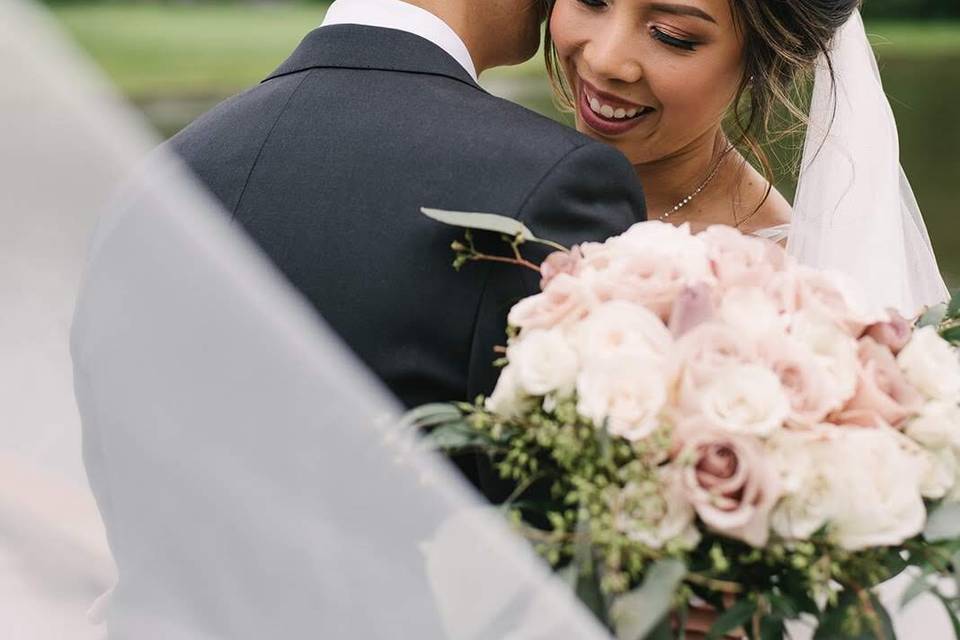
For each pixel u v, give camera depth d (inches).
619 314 56.8
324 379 46.8
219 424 44.2
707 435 53.6
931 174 410.3
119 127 42.8
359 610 44.6
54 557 39.6
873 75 98.9
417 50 72.4
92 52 658.8
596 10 83.0
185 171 70.6
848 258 94.9
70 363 40.1
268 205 68.2
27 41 40.6
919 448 57.0
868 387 57.2
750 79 88.7
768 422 53.4
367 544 45.8
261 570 43.8
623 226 68.9
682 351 55.4
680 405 55.1
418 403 64.7
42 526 39.5
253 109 72.3
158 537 43.0
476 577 47.5
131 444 42.1
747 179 99.5
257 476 44.5
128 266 42.4
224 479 43.8
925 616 81.1
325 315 65.6
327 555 44.4
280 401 45.6
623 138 87.1
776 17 84.0
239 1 971.9
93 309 41.1
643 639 52.9
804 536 53.3
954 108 550.9
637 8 81.4
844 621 54.3
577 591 52.0
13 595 39.0
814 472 53.9
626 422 53.6
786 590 55.6
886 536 53.6
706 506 52.6
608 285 59.2
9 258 39.3
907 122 518.9
